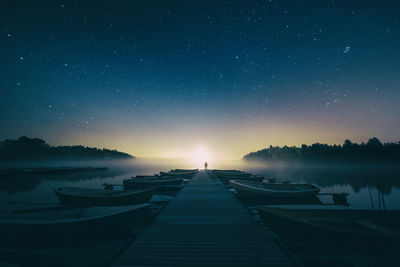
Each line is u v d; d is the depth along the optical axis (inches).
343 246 182.1
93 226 210.2
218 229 212.5
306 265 171.2
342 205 436.1
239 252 161.8
